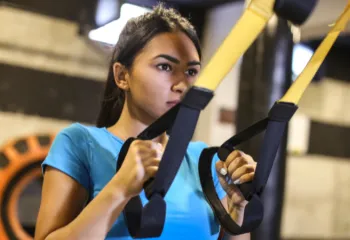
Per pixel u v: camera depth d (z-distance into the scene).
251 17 0.48
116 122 0.80
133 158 0.55
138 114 0.72
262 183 0.62
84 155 0.68
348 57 4.51
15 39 3.02
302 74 0.57
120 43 0.73
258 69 1.81
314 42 3.59
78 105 3.23
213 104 3.68
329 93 4.43
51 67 3.14
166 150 0.51
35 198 3.15
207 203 0.73
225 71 0.49
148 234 0.54
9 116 3.00
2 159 2.84
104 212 0.56
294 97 0.58
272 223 1.82
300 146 4.22
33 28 3.08
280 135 0.60
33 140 2.88
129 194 0.56
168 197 0.68
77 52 3.21
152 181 0.54
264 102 1.80
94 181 0.67
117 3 2.87
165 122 0.55
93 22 3.06
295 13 0.50
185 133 0.51
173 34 0.68
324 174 4.39
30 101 3.06
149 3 3.00
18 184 2.77
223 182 0.71
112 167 0.68
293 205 4.20
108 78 0.81
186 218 0.68
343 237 4.50
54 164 0.66
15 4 3.02
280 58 1.79
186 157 0.77
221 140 3.72
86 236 0.57
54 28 3.13
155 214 0.53
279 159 1.83
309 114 4.32
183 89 0.67
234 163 0.68
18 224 2.73
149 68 0.67
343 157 4.52
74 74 3.21
